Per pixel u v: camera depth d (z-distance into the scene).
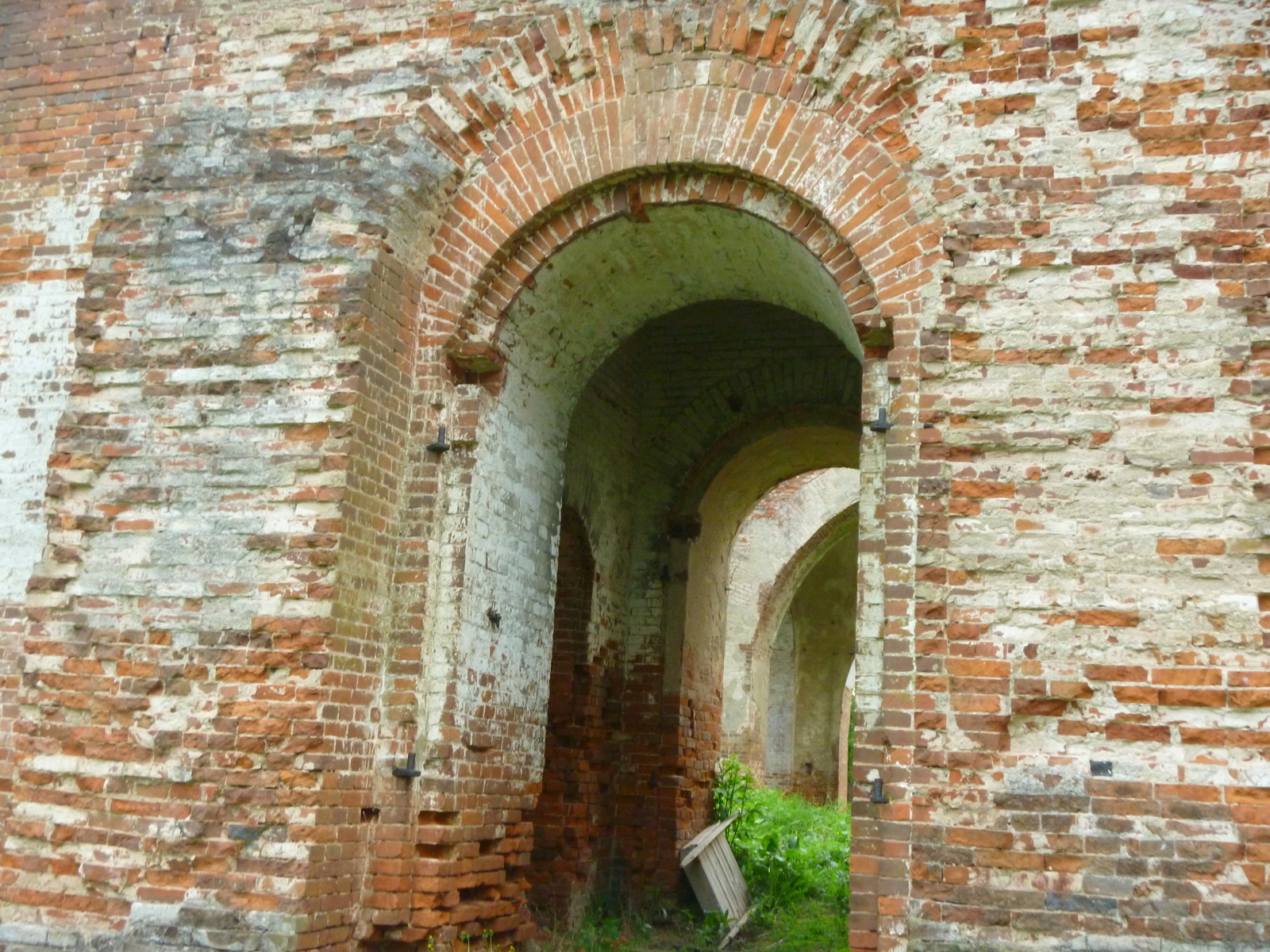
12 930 6.20
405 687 6.62
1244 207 5.88
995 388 5.97
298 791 6.05
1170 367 5.80
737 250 7.37
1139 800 5.39
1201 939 5.17
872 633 5.89
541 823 9.69
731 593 16.61
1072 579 5.69
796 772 21.05
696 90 6.83
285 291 6.72
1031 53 6.32
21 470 7.65
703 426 11.05
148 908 6.04
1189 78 6.08
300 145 7.26
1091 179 6.09
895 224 6.29
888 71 6.47
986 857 5.47
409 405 7.00
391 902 6.33
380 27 7.43
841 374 10.72
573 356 8.08
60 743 6.43
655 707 10.62
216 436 6.64
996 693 5.64
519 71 7.15
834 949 9.05
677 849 10.30
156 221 7.07
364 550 6.55
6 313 7.89
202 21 7.84
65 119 8.05
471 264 7.07
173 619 6.44
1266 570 5.49
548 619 7.93
